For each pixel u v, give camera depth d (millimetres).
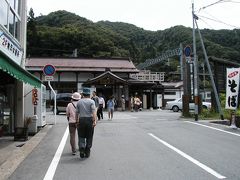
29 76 11430
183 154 9203
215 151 9680
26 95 14977
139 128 15797
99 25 79938
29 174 7051
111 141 11727
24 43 14531
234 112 16312
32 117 14250
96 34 67125
